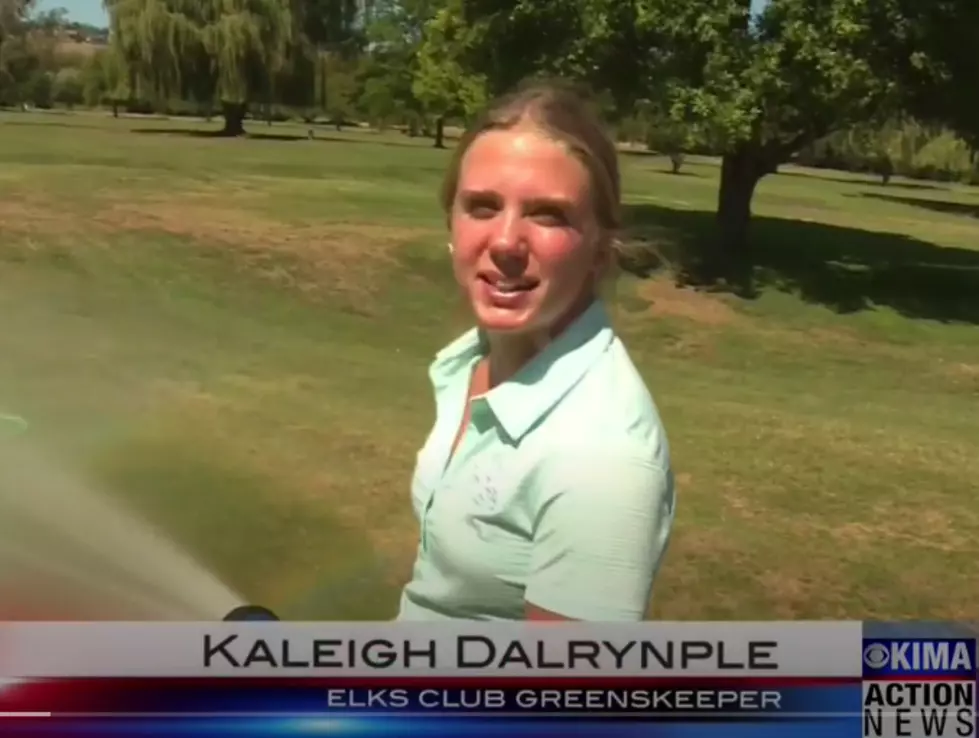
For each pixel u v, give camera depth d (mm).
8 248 6215
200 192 7648
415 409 4621
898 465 4336
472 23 6598
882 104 8586
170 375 4652
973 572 3332
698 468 4191
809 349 6629
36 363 4566
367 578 2846
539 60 6738
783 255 8461
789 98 8242
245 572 2844
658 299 7199
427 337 5820
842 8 8062
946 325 7180
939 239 9227
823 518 3717
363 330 5828
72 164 7520
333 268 6520
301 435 4051
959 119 9062
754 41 8086
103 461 3463
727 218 8516
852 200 10766
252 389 4668
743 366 6152
